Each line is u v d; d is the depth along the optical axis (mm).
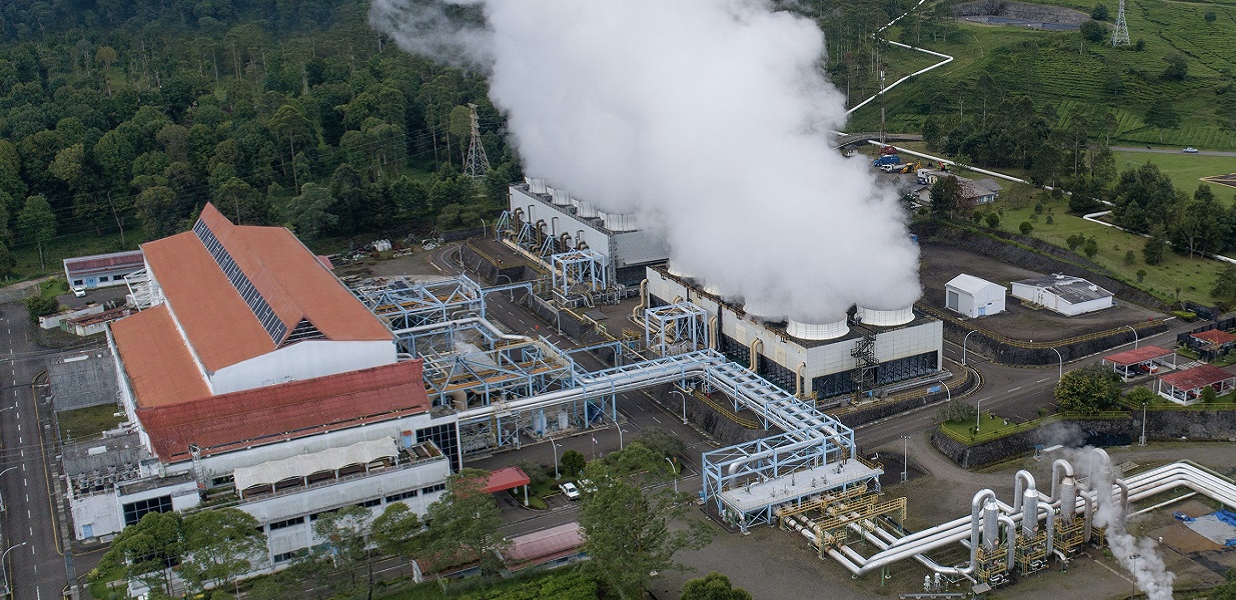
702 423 174875
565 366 179250
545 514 150125
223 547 123250
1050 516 132875
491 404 166250
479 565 134625
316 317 170625
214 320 174625
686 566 135375
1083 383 168125
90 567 140125
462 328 199750
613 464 132375
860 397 174625
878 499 148250
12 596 134500
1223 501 145375
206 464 142250
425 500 147125
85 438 179875
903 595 128125
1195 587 127312
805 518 141000
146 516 128375
